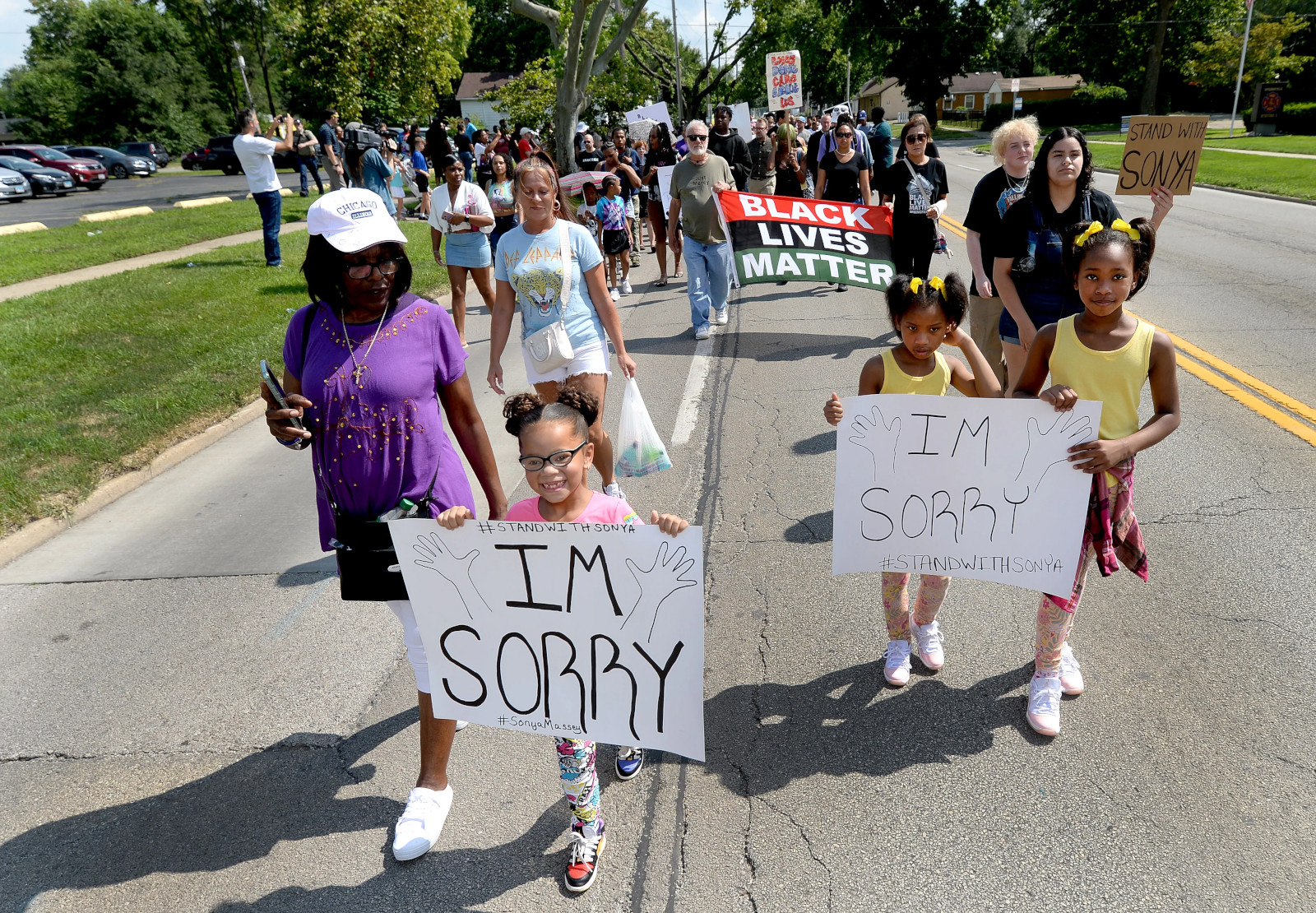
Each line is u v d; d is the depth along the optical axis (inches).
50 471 214.4
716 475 202.7
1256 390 234.2
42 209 997.8
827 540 169.5
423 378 100.7
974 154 1450.5
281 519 198.4
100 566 179.9
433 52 1163.3
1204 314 316.5
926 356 116.0
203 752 123.0
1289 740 110.5
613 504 97.0
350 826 108.0
